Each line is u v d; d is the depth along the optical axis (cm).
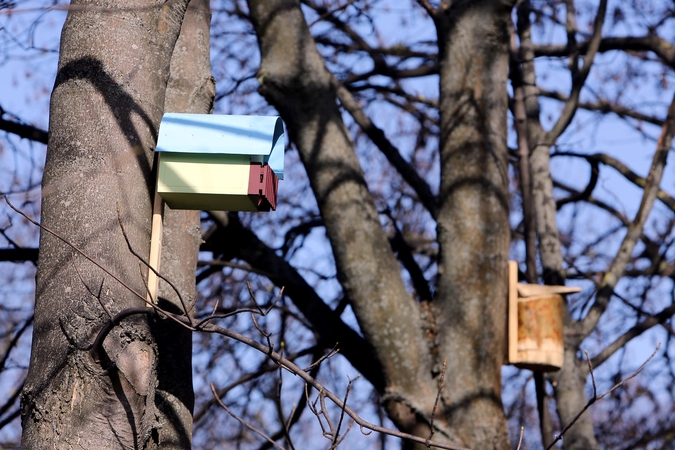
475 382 843
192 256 688
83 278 473
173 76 719
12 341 1123
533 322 870
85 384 456
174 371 629
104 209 491
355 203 893
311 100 920
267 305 1311
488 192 895
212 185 554
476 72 927
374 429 482
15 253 1023
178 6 574
